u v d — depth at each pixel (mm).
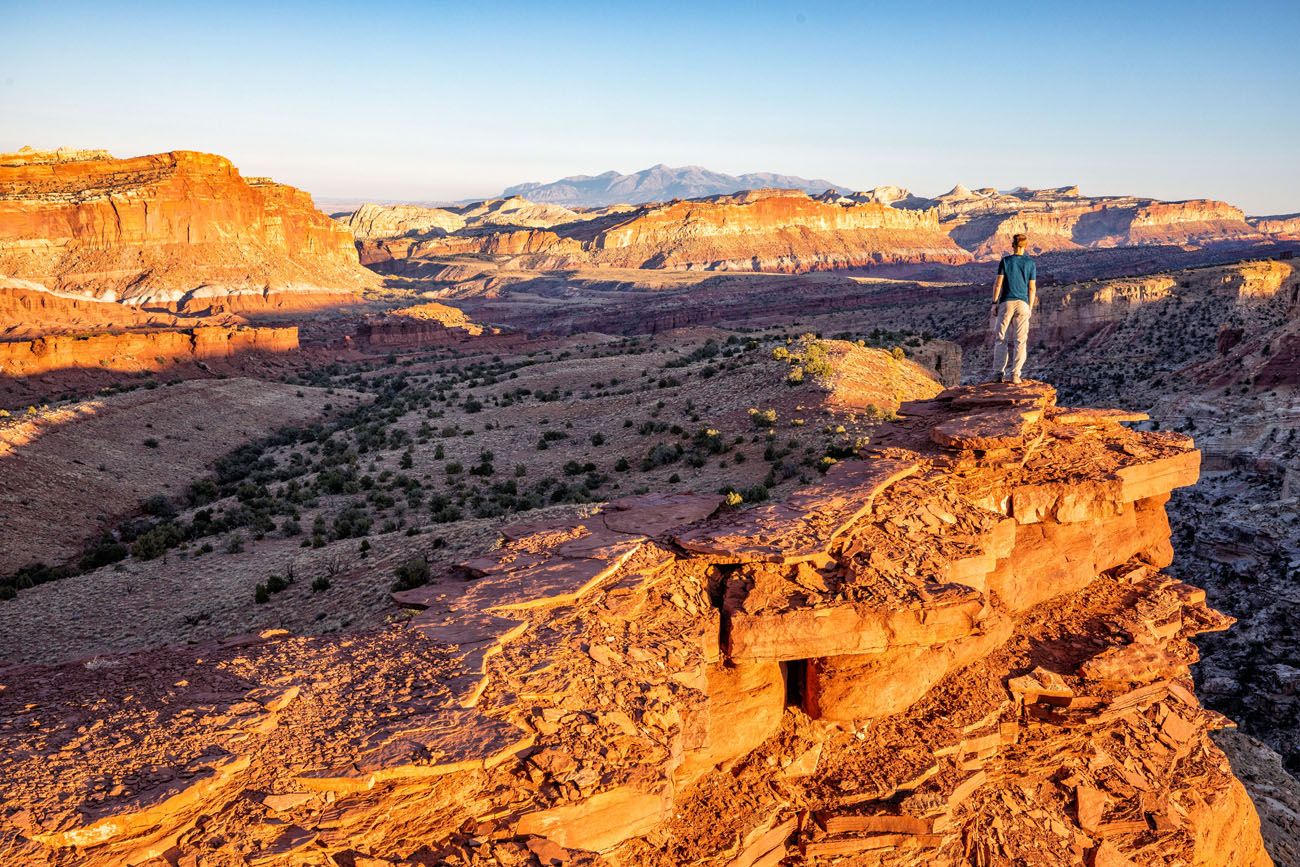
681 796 10133
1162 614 14695
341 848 6695
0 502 61938
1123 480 14617
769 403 64625
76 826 6098
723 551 11250
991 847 11320
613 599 10484
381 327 181500
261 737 7484
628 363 119500
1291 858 23219
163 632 36094
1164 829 12641
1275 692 41812
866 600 10695
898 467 13867
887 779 10828
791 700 11438
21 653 36312
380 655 9047
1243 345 99188
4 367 116875
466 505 57375
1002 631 12852
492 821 7363
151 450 83688
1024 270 17250
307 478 74188
